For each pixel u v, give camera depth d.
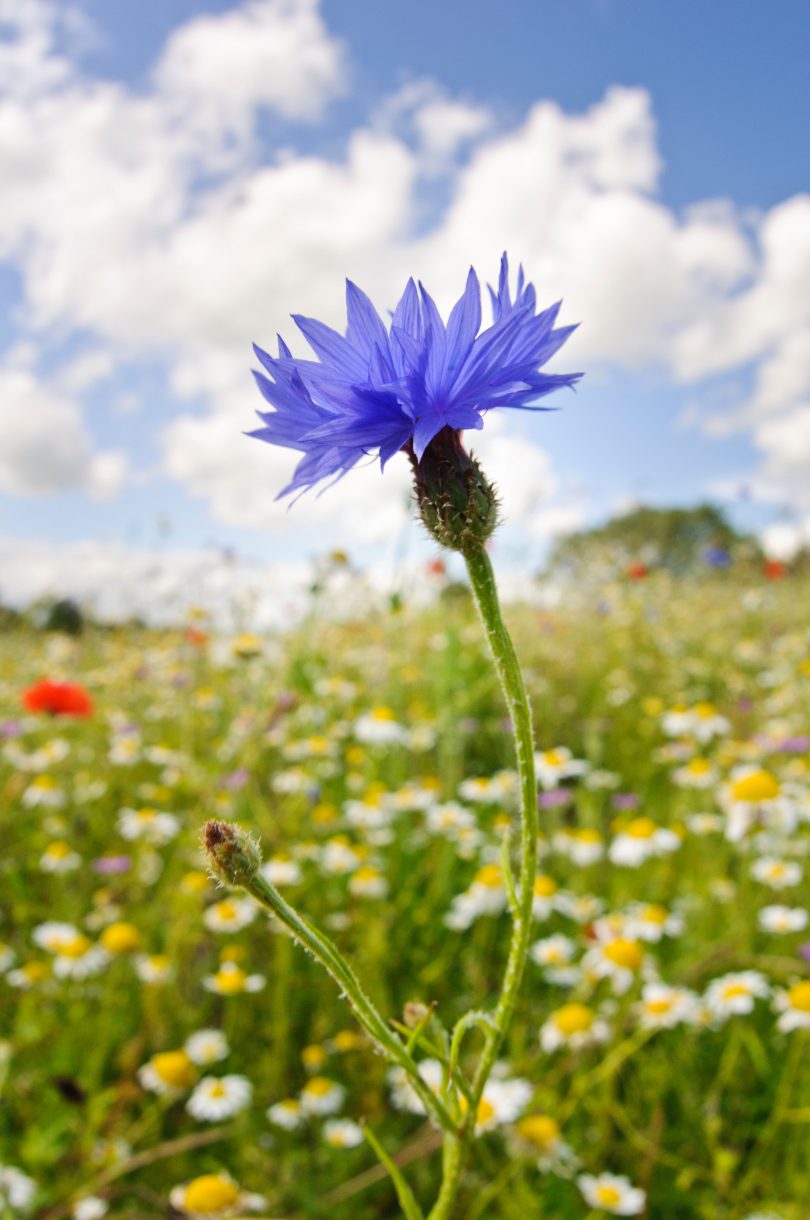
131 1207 0.27
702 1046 0.32
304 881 0.41
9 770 0.55
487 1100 0.26
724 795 0.41
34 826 0.50
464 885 0.43
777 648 0.79
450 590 0.80
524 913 0.11
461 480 0.13
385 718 0.50
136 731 0.57
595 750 0.54
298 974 0.36
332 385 0.12
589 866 0.43
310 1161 0.29
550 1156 0.25
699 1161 0.28
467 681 0.56
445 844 0.44
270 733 0.51
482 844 0.43
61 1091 0.27
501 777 0.47
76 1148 0.28
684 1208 0.26
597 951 0.32
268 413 0.13
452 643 0.51
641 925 0.35
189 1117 0.31
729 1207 0.26
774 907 0.37
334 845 0.41
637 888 0.42
